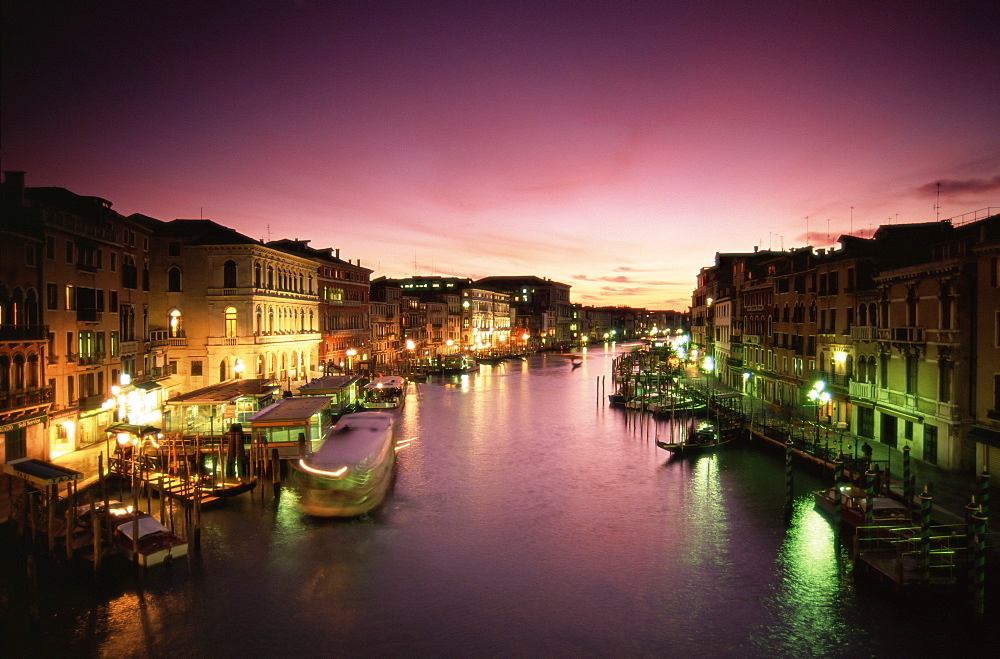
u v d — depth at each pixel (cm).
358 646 1454
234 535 2091
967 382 2330
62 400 2662
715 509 2370
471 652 1430
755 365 4788
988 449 2198
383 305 7544
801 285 3853
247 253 4153
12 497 2048
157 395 3631
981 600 1456
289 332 4850
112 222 3169
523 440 3734
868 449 2439
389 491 2623
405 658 1408
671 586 1738
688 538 2081
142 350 3534
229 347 4138
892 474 2359
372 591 1712
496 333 12150
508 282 15725
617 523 2230
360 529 2164
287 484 2670
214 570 1825
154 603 1630
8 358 2228
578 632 1512
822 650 1423
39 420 2345
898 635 1470
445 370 8219
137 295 3462
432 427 4181
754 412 4025
